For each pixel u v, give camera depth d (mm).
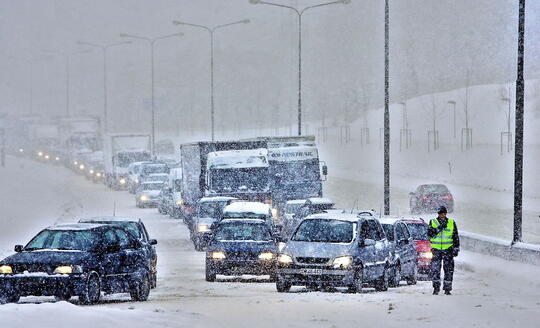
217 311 35094
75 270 38531
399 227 56594
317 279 46062
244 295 45438
